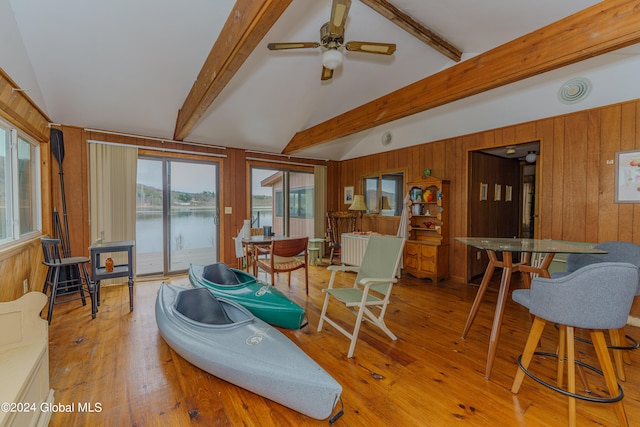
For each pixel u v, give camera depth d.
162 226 4.65
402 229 4.93
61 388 1.84
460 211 4.46
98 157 4.00
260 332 2.01
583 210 3.19
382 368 2.12
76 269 3.79
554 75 3.24
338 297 2.53
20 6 2.38
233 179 5.30
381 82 3.63
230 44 2.23
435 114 4.55
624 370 2.03
